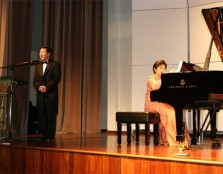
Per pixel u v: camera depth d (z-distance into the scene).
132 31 7.46
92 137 6.02
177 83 3.73
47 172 3.96
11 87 4.90
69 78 7.72
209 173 2.96
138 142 4.87
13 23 7.22
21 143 4.63
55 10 7.84
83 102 7.65
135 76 7.42
